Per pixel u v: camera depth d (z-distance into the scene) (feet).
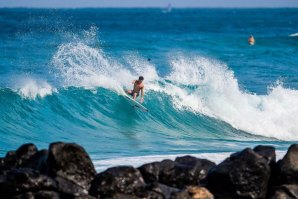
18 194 148.97
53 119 303.27
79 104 315.17
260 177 159.43
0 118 294.87
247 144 264.52
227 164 162.61
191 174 165.48
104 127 299.58
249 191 158.81
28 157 168.76
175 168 167.43
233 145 260.62
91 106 315.78
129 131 294.46
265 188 160.35
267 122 305.94
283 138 292.61
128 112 314.55
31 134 278.05
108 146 251.80
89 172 159.33
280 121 306.55
